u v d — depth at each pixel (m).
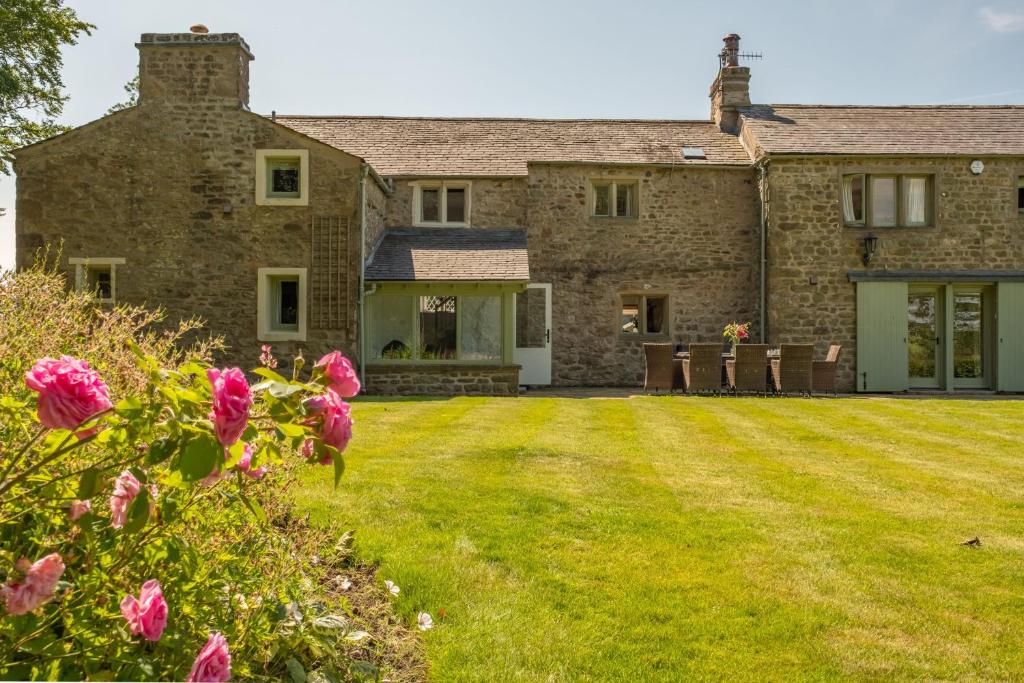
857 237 15.30
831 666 2.93
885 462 6.71
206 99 13.50
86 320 2.89
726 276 16.16
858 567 3.96
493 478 5.73
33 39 18.12
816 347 15.24
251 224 13.52
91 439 1.88
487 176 15.59
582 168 16.14
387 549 4.07
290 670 2.32
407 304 13.80
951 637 3.19
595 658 2.94
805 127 16.47
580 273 16.09
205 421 1.76
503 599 3.47
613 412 10.01
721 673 2.86
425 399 11.86
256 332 13.48
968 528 4.66
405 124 17.81
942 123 16.75
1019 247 15.34
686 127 18.02
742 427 8.73
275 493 3.04
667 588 3.64
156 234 13.45
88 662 1.98
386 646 2.99
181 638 2.07
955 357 15.62
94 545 1.99
